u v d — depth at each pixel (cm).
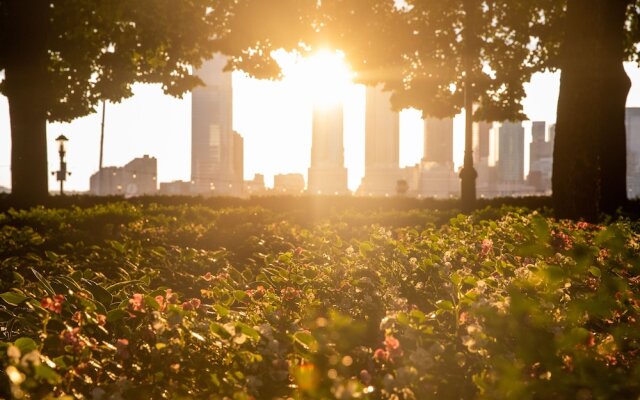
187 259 812
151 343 349
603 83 1236
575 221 1230
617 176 1822
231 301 456
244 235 1050
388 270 581
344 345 333
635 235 739
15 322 491
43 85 2556
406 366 288
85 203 2589
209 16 2652
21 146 2542
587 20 1230
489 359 299
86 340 344
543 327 325
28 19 2494
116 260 803
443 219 1520
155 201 2795
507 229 724
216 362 347
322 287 534
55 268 771
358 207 2548
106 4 2419
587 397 262
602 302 341
